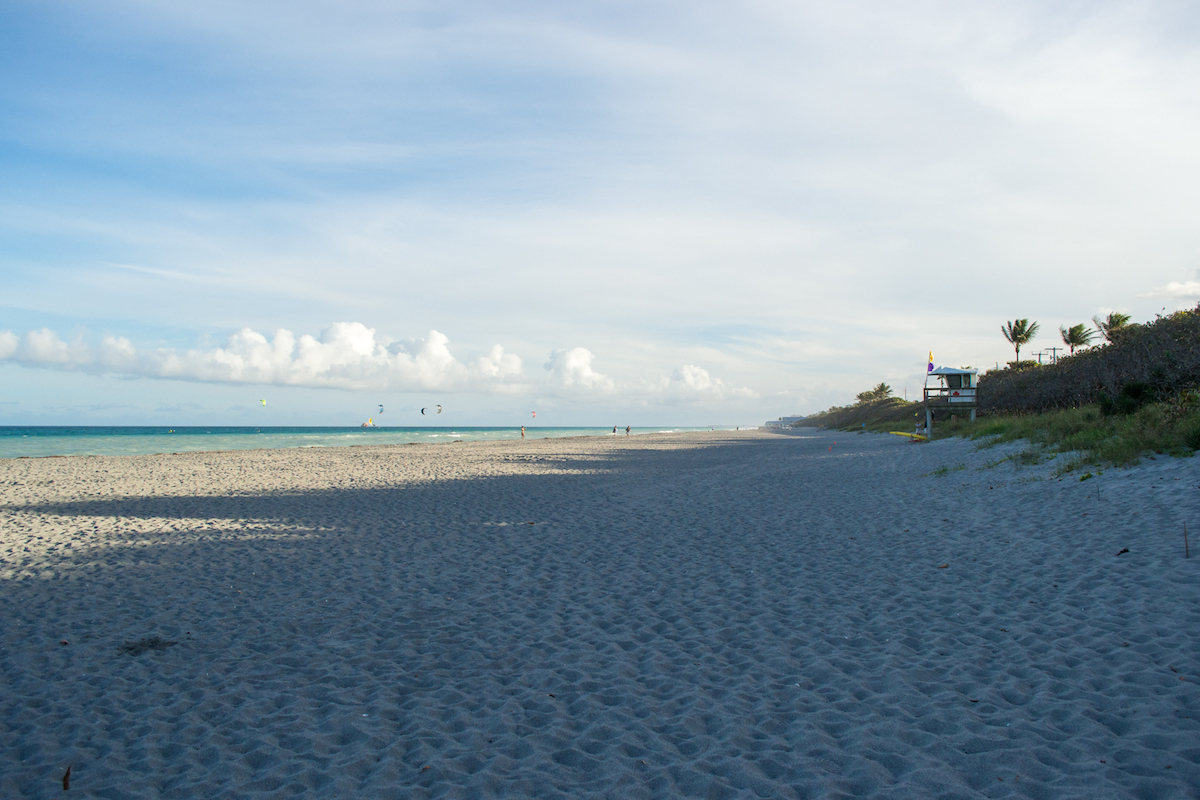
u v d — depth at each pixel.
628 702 4.32
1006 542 8.09
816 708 4.10
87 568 8.36
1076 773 3.16
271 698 4.45
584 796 3.20
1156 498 8.45
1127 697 3.88
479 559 8.76
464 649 5.41
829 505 12.66
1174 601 5.27
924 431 34.22
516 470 22.98
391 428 160.62
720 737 3.77
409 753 3.69
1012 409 28.88
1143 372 16.80
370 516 12.46
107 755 3.67
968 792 3.08
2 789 3.29
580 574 7.87
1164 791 2.94
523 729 3.97
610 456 30.70
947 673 4.51
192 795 3.28
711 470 22.06
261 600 6.89
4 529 11.39
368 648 5.45
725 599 6.64
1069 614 5.40
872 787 3.16
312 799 3.21
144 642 5.59
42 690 4.59
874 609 6.07
